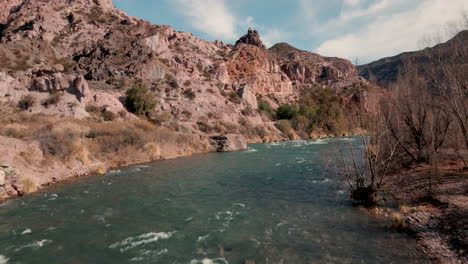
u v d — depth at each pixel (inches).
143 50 2386.8
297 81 4815.5
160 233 303.7
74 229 318.7
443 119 584.1
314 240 270.8
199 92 2247.8
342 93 3526.1
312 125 2356.1
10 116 946.1
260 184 534.9
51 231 312.8
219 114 2066.9
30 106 1195.3
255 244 267.7
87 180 597.9
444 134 559.5
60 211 385.7
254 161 860.0
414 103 583.2
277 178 584.7
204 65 3029.0
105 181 586.6
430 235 266.4
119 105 1551.4
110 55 2255.2
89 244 278.1
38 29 2773.1
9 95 1197.1
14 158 559.8
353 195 406.0
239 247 262.8
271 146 1414.9
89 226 327.9
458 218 286.7
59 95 1283.2
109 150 850.1
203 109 2042.3
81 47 2751.0
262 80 3708.2
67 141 728.3
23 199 447.5
